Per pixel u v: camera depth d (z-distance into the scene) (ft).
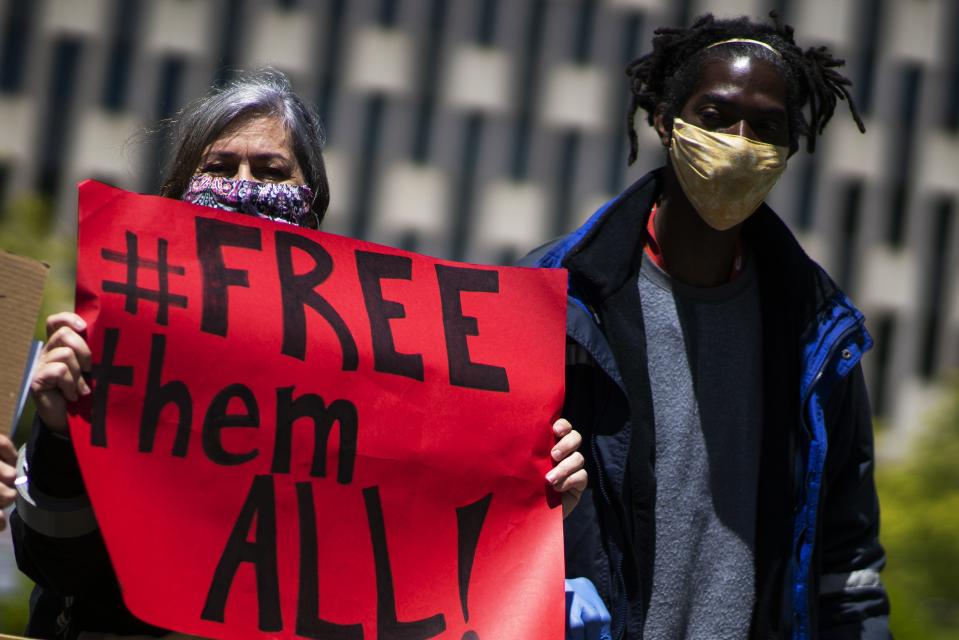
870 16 128.57
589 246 14.15
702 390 14.24
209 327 12.17
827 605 14.69
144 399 11.82
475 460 12.80
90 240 12.05
